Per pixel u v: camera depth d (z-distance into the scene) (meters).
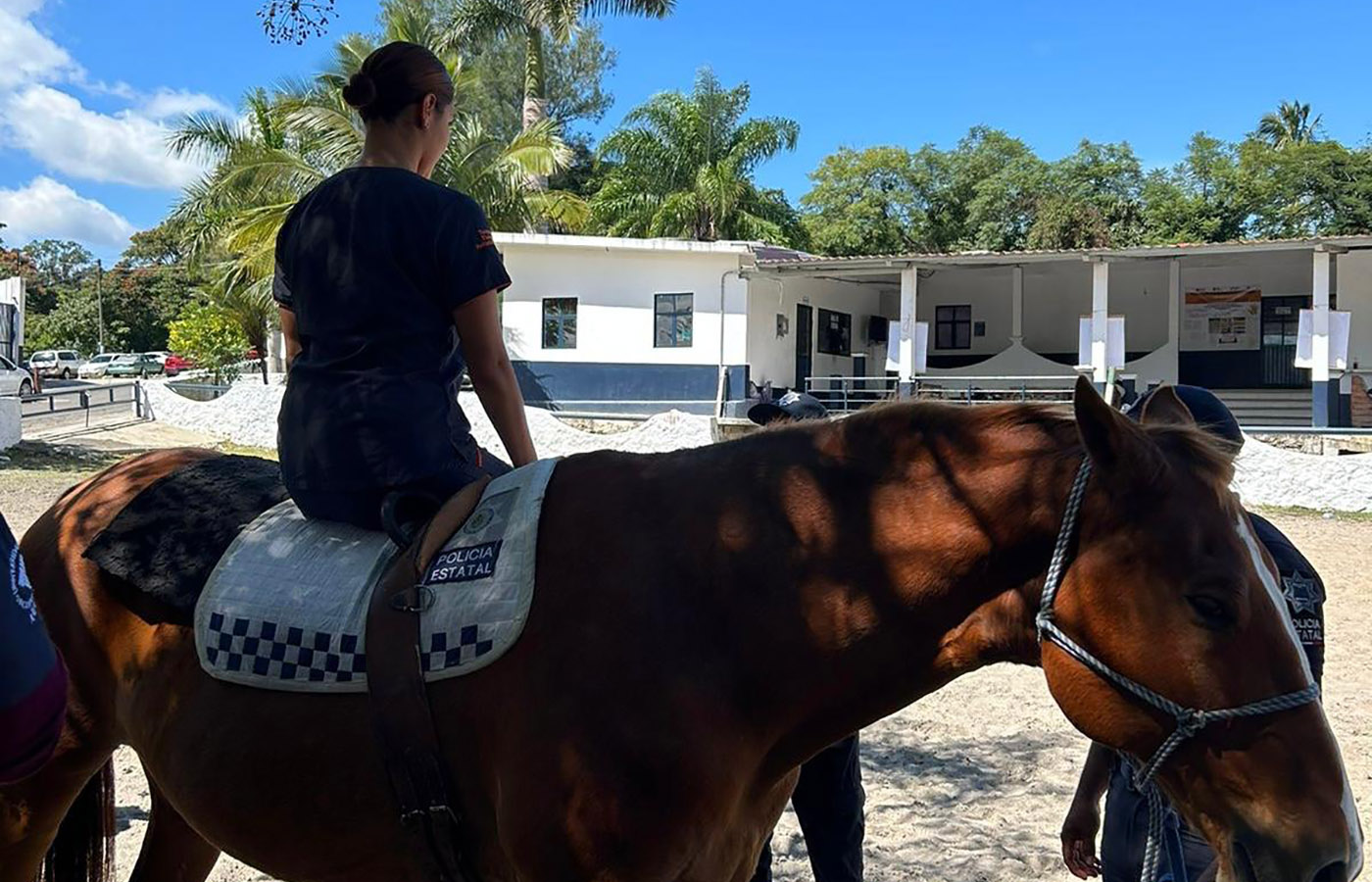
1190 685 1.85
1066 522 1.98
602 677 2.06
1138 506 1.92
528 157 24.41
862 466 2.20
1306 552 12.44
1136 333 26.19
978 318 27.84
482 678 2.17
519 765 2.08
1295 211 38.19
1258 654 1.85
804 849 4.75
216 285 30.59
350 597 2.35
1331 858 1.79
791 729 2.19
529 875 2.07
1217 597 1.85
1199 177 42.38
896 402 2.29
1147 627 1.88
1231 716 1.83
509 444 2.61
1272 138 49.97
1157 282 25.83
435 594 2.25
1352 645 8.32
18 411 19.62
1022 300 27.09
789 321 25.72
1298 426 22.05
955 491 2.11
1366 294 22.19
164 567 2.56
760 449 2.31
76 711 2.71
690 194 32.41
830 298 27.16
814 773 3.42
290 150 25.33
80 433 21.55
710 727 2.07
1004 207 42.03
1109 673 1.92
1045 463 2.05
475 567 2.24
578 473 2.37
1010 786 5.52
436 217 2.46
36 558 2.87
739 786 2.13
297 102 24.00
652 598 2.12
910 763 5.85
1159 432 2.02
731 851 2.19
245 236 22.67
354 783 2.27
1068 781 5.59
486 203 24.66
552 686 2.08
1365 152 38.91
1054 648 1.99
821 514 2.18
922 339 22.28
